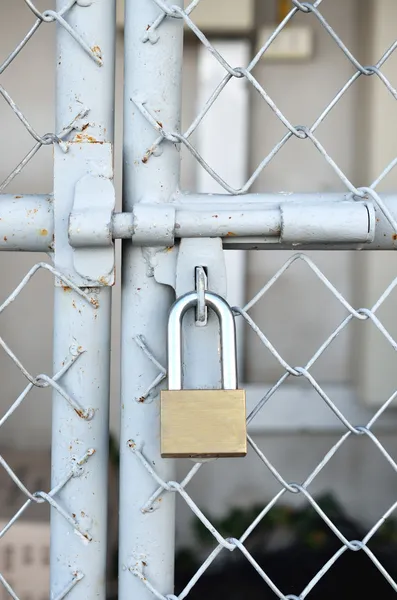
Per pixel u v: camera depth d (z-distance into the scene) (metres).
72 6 0.70
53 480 0.75
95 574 0.76
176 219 0.68
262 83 2.84
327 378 2.98
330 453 0.76
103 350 0.74
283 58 2.81
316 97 2.85
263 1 2.78
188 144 0.71
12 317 2.76
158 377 0.73
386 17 2.63
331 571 2.07
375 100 2.68
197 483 2.57
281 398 2.87
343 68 2.84
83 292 0.71
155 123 0.71
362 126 2.80
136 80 0.71
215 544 2.22
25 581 1.71
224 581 2.05
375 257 2.75
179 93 0.73
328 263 2.96
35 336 2.77
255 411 0.74
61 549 0.76
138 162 0.72
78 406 0.74
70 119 0.71
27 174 2.71
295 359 2.98
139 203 0.71
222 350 0.66
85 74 0.71
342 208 0.68
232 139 2.80
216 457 0.65
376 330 2.76
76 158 0.69
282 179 2.90
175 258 0.71
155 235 0.68
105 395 0.75
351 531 2.28
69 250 0.70
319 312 2.97
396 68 2.66
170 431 0.64
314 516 2.37
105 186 0.69
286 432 2.84
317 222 0.68
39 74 2.68
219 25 2.72
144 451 0.75
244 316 0.74
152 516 0.75
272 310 2.96
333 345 2.98
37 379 0.73
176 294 0.70
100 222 0.66
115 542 1.91
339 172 0.72
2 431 2.70
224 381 0.65
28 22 2.66
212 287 0.70
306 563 2.12
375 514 2.45
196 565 2.12
